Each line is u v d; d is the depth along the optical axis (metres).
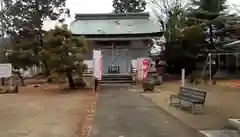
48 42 22.91
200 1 34.59
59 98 18.56
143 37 33.72
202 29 32.22
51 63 22.84
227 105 14.34
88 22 36.62
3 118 11.73
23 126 10.13
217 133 8.67
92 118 11.48
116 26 35.59
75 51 22.78
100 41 34.44
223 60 33.25
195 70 33.41
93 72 23.56
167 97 18.22
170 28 35.25
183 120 10.83
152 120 10.95
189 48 33.19
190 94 13.45
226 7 35.00
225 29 31.80
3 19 42.31
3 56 30.95
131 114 12.35
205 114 12.04
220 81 28.91
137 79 28.88
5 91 22.27
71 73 23.77
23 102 16.77
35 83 30.20
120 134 8.75
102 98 18.23
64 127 9.93
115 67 33.34
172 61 34.50
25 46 33.31
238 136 8.26
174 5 41.28
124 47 34.69
